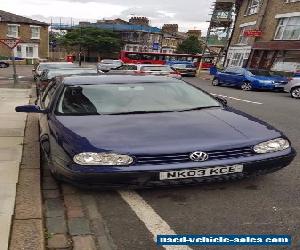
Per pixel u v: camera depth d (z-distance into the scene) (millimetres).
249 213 3734
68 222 3607
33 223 3412
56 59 58656
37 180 4484
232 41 36969
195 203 3949
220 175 3744
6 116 8828
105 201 4051
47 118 4758
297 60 25750
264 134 4059
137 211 3799
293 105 13328
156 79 5430
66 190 4348
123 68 21812
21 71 37844
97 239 3299
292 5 26594
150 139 3762
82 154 3645
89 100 4723
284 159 4035
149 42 78562
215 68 38438
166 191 4242
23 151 5758
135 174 3580
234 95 17453
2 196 3973
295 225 3506
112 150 3611
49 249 3109
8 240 3113
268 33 29297
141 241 3260
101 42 69062
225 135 3924
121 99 4766
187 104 4859
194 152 3664
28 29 53531
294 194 4207
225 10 43594
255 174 3932
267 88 20141
